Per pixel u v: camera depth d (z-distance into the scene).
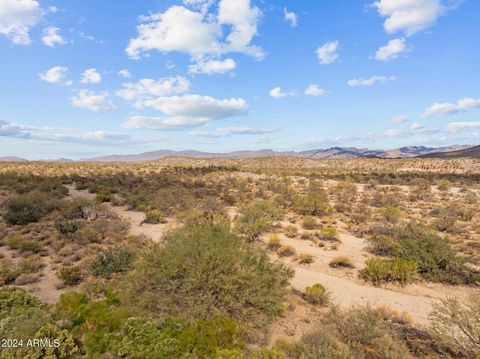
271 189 39.84
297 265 13.69
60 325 7.46
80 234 16.92
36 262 13.09
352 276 12.35
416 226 14.56
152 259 8.26
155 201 28.12
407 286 11.32
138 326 6.68
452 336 6.73
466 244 16.52
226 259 8.00
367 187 43.06
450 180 49.00
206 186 42.66
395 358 6.34
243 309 7.50
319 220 23.17
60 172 57.25
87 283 10.61
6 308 7.96
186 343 6.25
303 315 8.81
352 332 7.30
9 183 37.09
